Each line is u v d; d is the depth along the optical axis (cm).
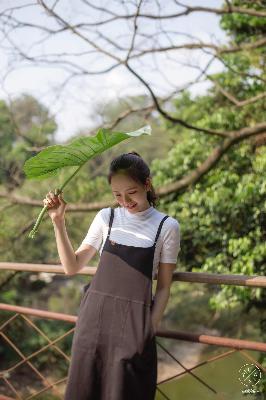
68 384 186
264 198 486
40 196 765
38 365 998
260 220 487
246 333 729
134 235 185
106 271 185
